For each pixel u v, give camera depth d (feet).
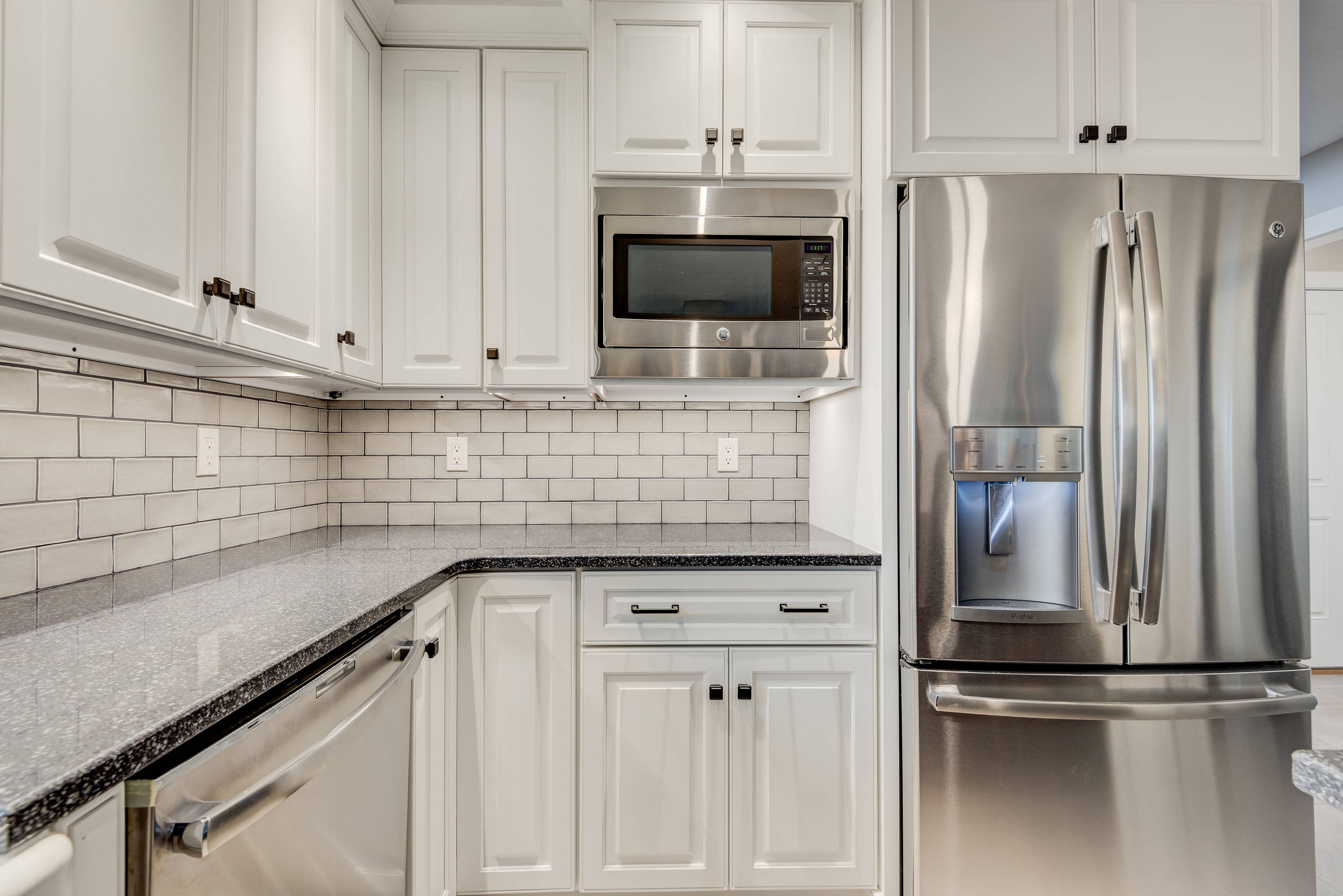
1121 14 4.64
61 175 2.37
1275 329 4.33
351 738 2.64
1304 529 4.31
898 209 4.65
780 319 5.18
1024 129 4.59
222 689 2.06
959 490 4.49
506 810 4.62
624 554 4.69
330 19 4.52
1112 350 4.25
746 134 5.27
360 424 6.50
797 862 4.63
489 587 4.64
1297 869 4.29
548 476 6.60
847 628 4.65
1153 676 4.27
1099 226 4.21
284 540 5.47
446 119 5.44
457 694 4.62
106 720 1.82
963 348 4.33
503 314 5.42
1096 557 4.20
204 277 3.19
